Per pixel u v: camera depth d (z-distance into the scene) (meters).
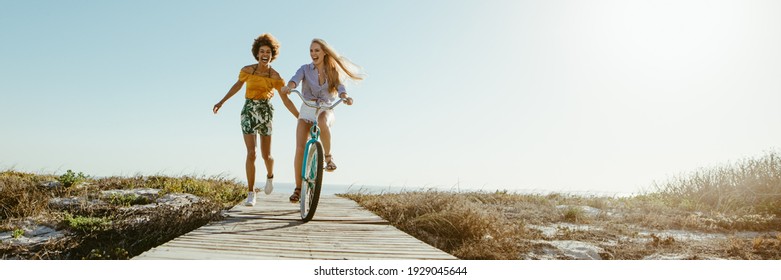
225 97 6.53
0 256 5.37
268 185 7.02
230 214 6.14
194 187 9.54
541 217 8.82
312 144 5.43
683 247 6.73
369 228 5.25
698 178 12.06
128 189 8.95
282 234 4.70
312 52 5.63
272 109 6.62
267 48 6.41
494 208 9.41
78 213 7.11
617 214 9.44
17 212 6.86
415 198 8.59
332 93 5.79
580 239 7.05
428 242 6.47
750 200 10.46
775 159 11.41
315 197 5.23
